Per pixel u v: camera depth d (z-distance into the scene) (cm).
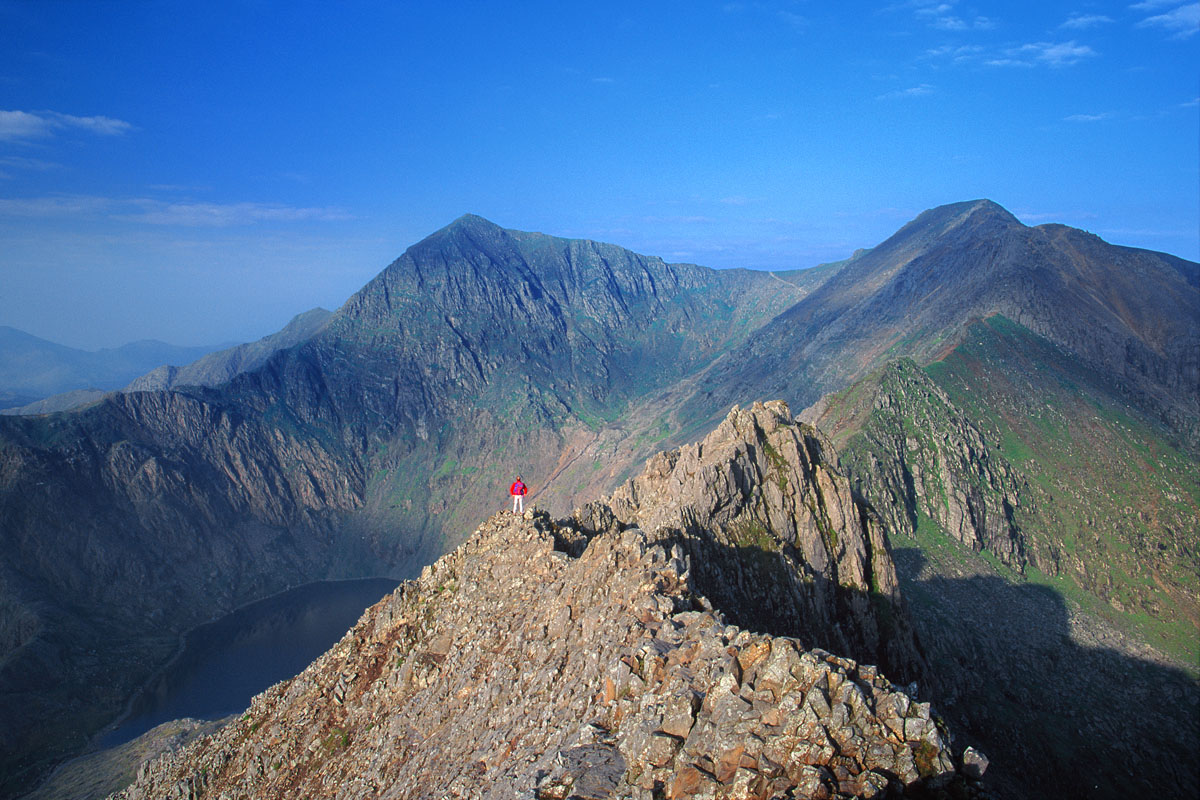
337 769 7294
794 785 2975
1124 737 13938
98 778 18050
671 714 3597
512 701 5562
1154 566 19450
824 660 3409
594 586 5931
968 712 13100
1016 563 18812
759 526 10156
